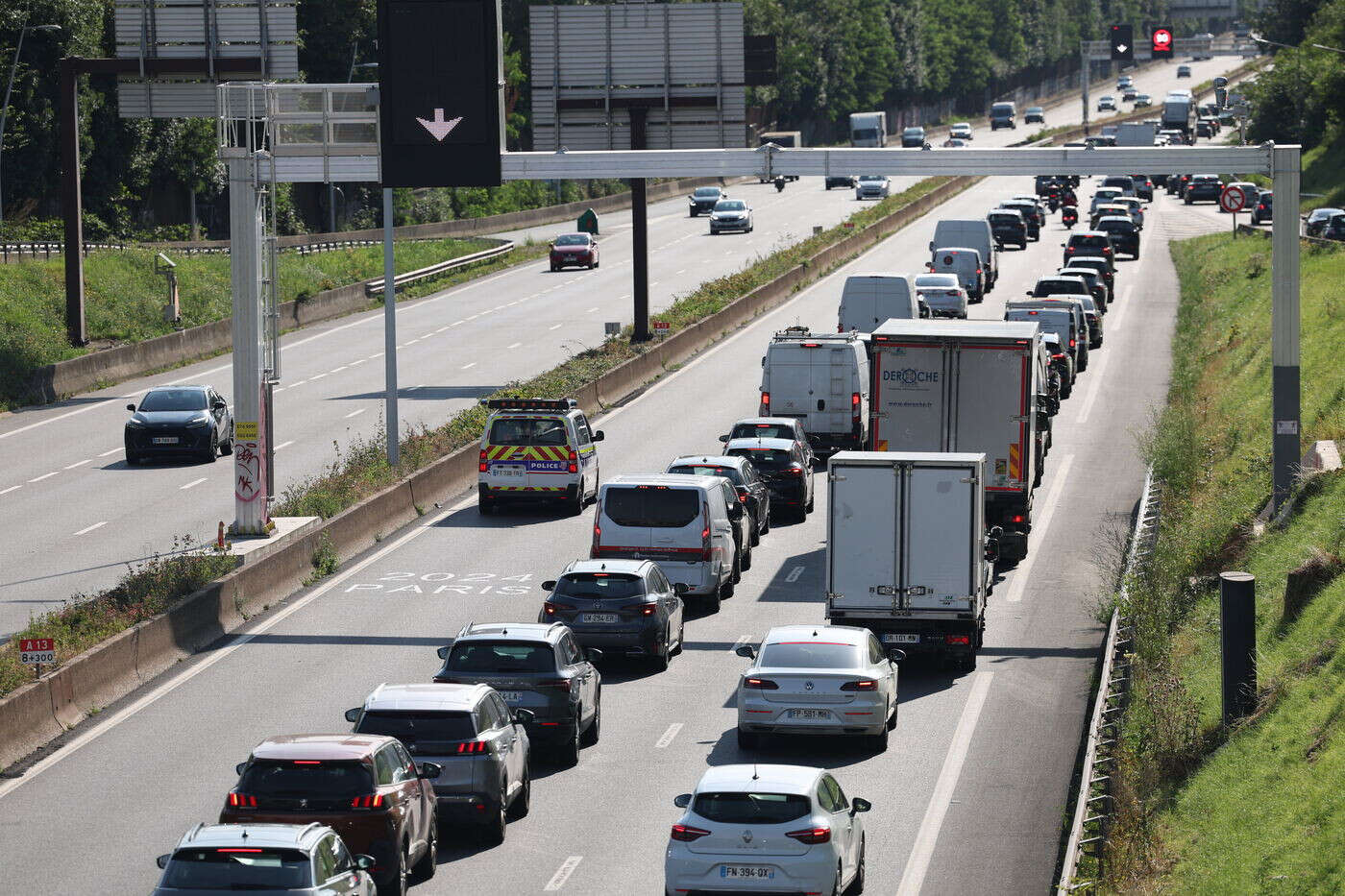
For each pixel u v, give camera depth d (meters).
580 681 93.12
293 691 106.69
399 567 143.12
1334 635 96.69
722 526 131.75
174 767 91.56
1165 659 105.88
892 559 109.94
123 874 75.06
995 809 84.38
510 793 80.56
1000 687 108.19
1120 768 84.81
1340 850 69.56
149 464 187.38
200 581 122.81
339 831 66.19
